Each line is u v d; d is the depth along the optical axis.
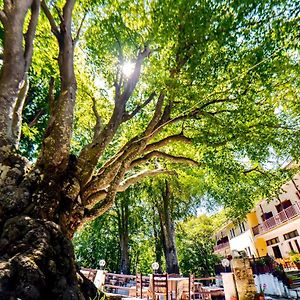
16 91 4.22
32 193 3.67
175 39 5.34
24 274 2.26
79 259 24.78
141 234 28.02
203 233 29.50
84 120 10.39
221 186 10.10
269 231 22.75
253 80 6.01
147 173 7.41
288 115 7.25
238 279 7.62
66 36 5.20
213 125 6.71
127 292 12.34
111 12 6.28
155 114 6.53
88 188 4.98
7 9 4.60
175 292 8.90
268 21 4.86
